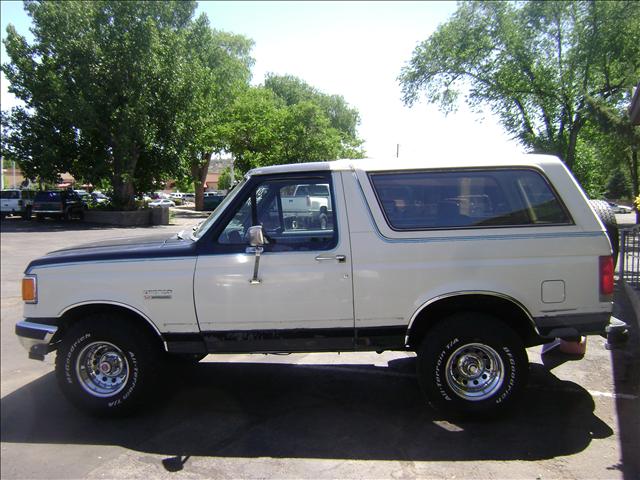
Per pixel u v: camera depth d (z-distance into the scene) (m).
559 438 3.87
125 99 27.30
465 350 4.09
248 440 3.93
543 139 21.72
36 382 5.22
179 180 32.12
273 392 4.87
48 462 3.65
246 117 32.59
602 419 4.18
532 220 4.09
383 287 4.05
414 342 4.37
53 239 19.08
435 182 4.18
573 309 4.03
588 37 18.73
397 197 4.18
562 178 4.14
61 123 27.06
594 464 3.50
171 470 3.52
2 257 14.33
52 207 29.66
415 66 24.34
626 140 15.92
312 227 4.24
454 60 22.77
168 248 4.26
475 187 4.18
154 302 4.16
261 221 4.29
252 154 32.12
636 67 18.53
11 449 3.84
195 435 4.03
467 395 4.08
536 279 4.01
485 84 22.91
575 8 19.31
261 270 4.09
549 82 20.56
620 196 60.53
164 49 27.42
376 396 4.74
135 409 4.29
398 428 4.09
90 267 4.23
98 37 26.03
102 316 4.26
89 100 26.23
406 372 5.37
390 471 3.46
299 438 3.95
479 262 4.02
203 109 30.12
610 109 16.42
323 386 5.01
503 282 4.01
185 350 4.20
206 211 43.47
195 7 31.41
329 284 4.07
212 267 4.13
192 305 4.14
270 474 3.45
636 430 3.98
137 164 30.44
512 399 4.05
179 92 28.00
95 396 4.25
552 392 4.77
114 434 4.06
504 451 3.70
